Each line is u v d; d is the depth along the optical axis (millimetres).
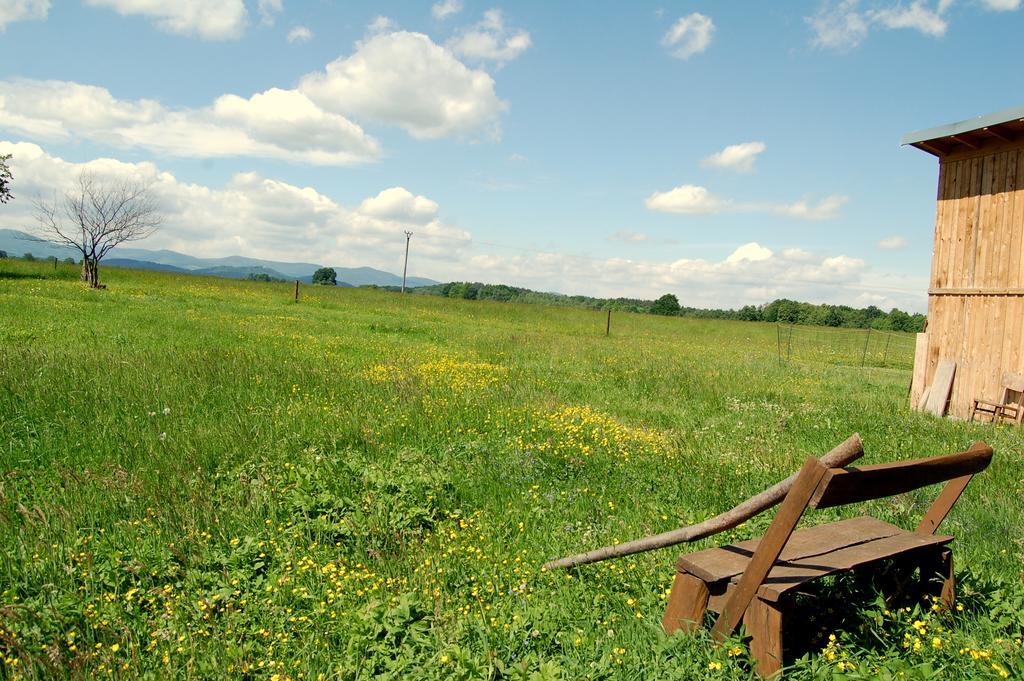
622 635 3822
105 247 38406
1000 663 3447
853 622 3893
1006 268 12016
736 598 3457
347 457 7258
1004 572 4840
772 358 24391
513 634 3744
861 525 4480
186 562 4789
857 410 11938
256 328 20828
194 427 8008
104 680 3443
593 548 5195
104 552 4758
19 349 11820
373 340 20422
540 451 7836
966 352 12711
